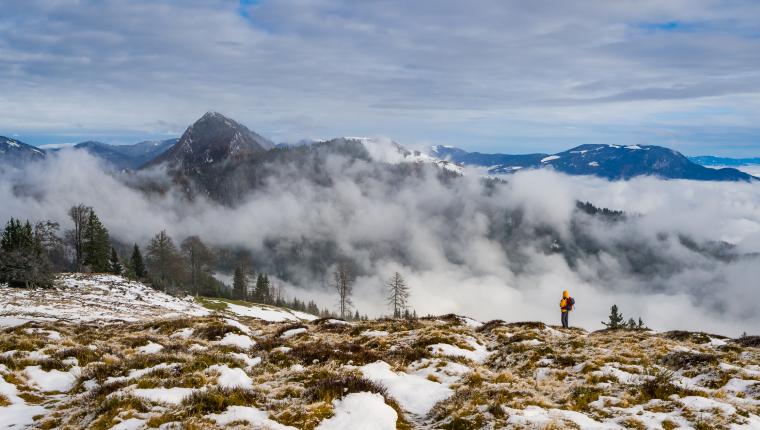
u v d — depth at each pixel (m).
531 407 12.75
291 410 12.04
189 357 17.92
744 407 13.09
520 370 19.34
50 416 13.12
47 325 28.59
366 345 25.02
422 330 27.34
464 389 14.83
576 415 12.20
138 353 21.83
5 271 64.88
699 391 13.84
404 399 15.20
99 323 40.62
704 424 11.54
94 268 102.81
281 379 15.83
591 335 29.19
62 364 18.38
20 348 20.44
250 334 30.31
